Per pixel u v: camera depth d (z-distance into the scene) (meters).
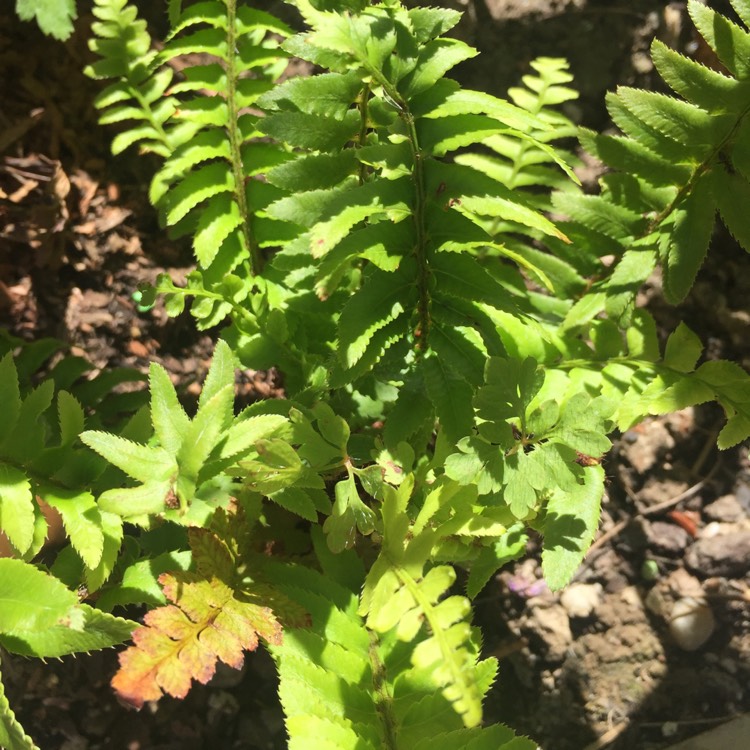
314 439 0.34
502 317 0.41
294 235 0.43
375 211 0.32
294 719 0.31
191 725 0.46
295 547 0.42
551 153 0.33
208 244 0.42
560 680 0.49
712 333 0.55
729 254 0.54
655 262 0.40
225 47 0.41
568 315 0.42
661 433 0.54
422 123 0.33
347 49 0.31
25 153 0.51
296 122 0.33
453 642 0.28
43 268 0.51
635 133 0.38
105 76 0.47
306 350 0.43
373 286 0.34
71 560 0.35
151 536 0.38
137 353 0.52
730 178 0.38
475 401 0.32
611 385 0.39
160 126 0.48
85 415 0.44
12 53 0.52
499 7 0.56
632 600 0.51
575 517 0.35
